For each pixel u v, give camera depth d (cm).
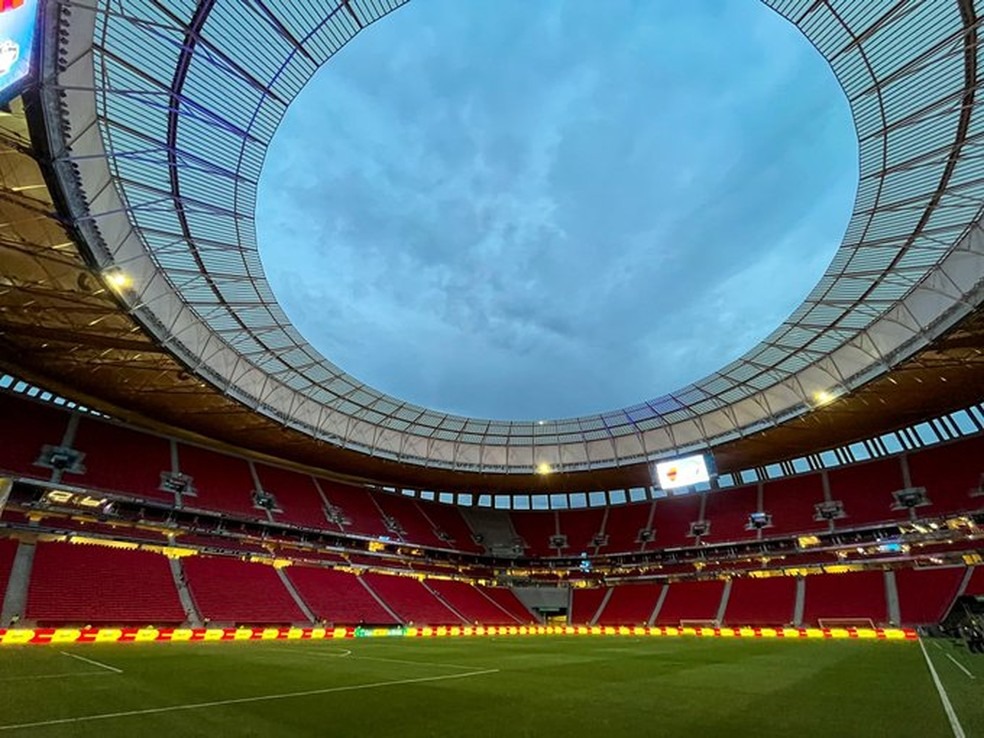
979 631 2791
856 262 3053
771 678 1593
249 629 3541
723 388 4684
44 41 1402
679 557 5838
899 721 935
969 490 4356
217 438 4891
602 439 5788
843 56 2264
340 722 923
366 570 5244
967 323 2897
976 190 2452
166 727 862
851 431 5025
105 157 1959
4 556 3069
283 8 2030
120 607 3219
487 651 2681
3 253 2278
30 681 1316
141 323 2672
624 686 1420
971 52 2008
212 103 2197
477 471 5900
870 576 4600
